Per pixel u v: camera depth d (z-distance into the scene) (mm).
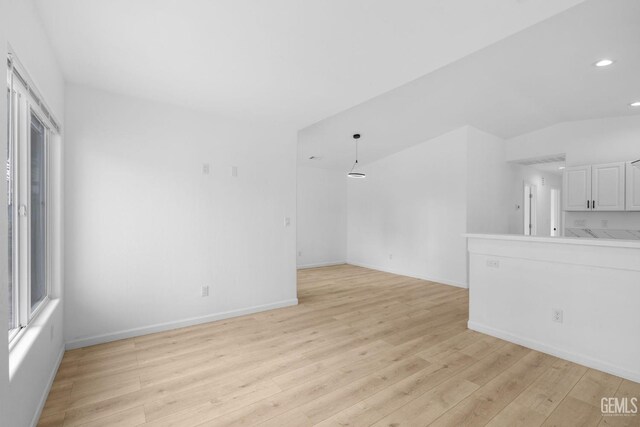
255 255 4109
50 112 2361
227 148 3896
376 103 4512
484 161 5945
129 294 3234
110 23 2098
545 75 3738
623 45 3033
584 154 5289
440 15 2047
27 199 2018
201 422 1912
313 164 7422
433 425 1883
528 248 2998
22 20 1691
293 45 2391
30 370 1782
